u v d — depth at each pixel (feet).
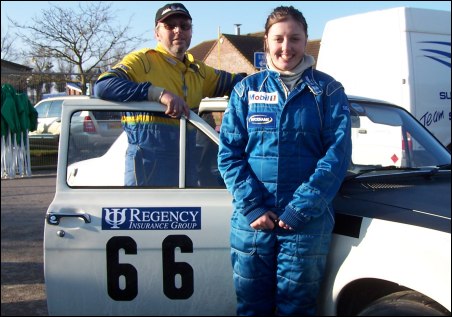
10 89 36.22
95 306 9.73
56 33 51.49
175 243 9.59
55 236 9.64
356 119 11.90
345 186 9.82
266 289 9.07
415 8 24.20
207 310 9.68
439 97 24.86
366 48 25.38
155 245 9.59
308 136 8.73
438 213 8.42
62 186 9.99
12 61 56.34
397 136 12.10
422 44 24.34
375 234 8.55
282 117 8.72
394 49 24.27
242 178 8.82
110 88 10.11
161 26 11.71
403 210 8.68
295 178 8.75
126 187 10.06
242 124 9.04
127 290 9.65
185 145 10.11
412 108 24.07
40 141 42.68
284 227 8.54
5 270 16.38
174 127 10.19
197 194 9.89
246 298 9.11
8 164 35.99
